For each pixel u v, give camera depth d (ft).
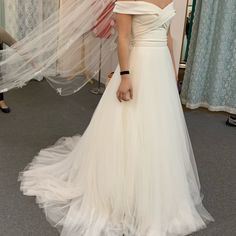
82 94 12.19
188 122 10.85
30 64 7.27
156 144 5.66
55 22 6.26
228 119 10.92
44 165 7.50
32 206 6.23
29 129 9.49
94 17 6.00
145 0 5.22
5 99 11.30
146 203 5.70
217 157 8.67
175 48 10.94
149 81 5.57
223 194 7.06
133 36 5.50
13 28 11.75
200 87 11.73
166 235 5.67
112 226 5.77
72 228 5.68
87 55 7.16
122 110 5.72
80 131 9.62
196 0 10.95
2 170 7.36
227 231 5.94
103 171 5.94
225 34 10.86
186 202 6.15
